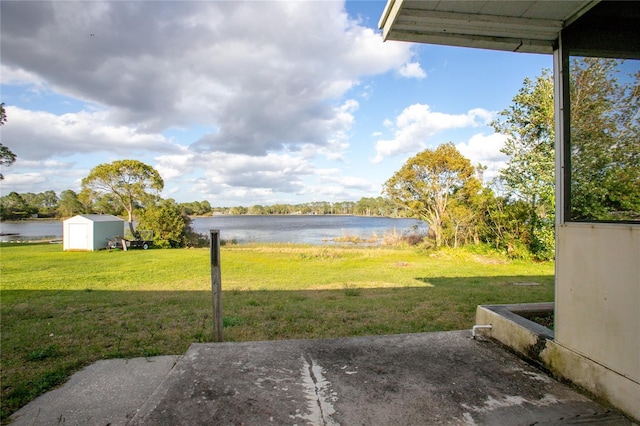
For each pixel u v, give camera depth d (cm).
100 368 280
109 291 718
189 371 234
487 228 1389
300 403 192
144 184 3080
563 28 235
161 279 907
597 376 192
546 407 187
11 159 1897
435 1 217
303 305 523
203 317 450
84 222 1948
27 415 210
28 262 1330
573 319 212
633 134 204
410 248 1725
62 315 479
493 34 248
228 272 1044
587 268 202
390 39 254
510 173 1218
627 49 203
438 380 219
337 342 290
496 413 181
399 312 464
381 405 189
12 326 420
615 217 210
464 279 826
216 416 179
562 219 225
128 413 212
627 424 170
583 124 222
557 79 238
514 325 266
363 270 1061
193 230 2589
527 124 1141
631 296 175
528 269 1020
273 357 258
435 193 1609
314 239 2511
